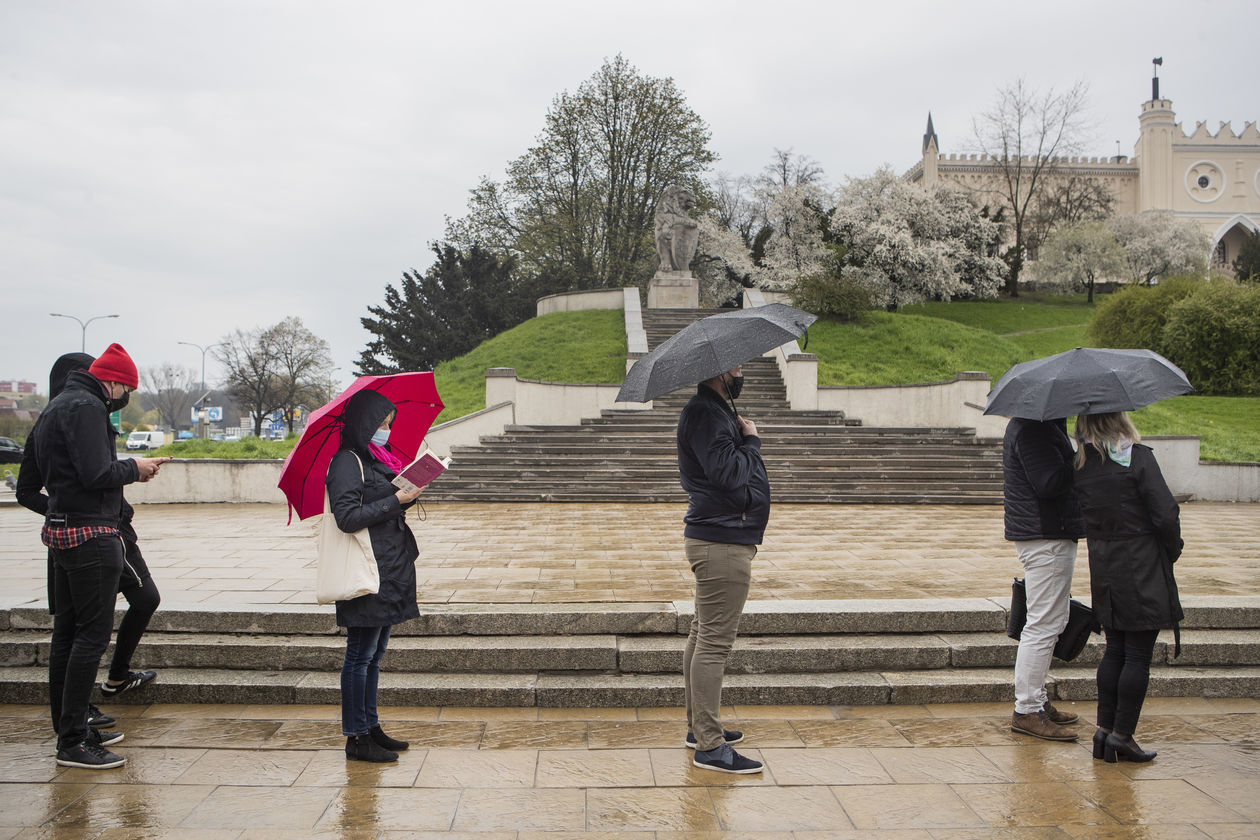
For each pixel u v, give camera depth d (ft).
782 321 13.48
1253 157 229.25
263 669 17.62
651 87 123.44
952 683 16.85
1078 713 16.37
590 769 13.64
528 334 89.81
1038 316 129.49
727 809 12.20
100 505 13.91
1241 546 30.60
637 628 18.51
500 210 132.46
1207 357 76.69
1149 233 167.32
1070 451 14.60
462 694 16.49
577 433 56.95
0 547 32.04
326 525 13.56
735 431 13.52
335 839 11.29
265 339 182.29
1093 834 11.42
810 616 18.63
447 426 55.01
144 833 11.44
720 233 137.08
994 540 31.58
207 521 39.88
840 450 51.96
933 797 12.59
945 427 56.75
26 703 16.84
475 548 29.50
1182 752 14.34
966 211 138.31
